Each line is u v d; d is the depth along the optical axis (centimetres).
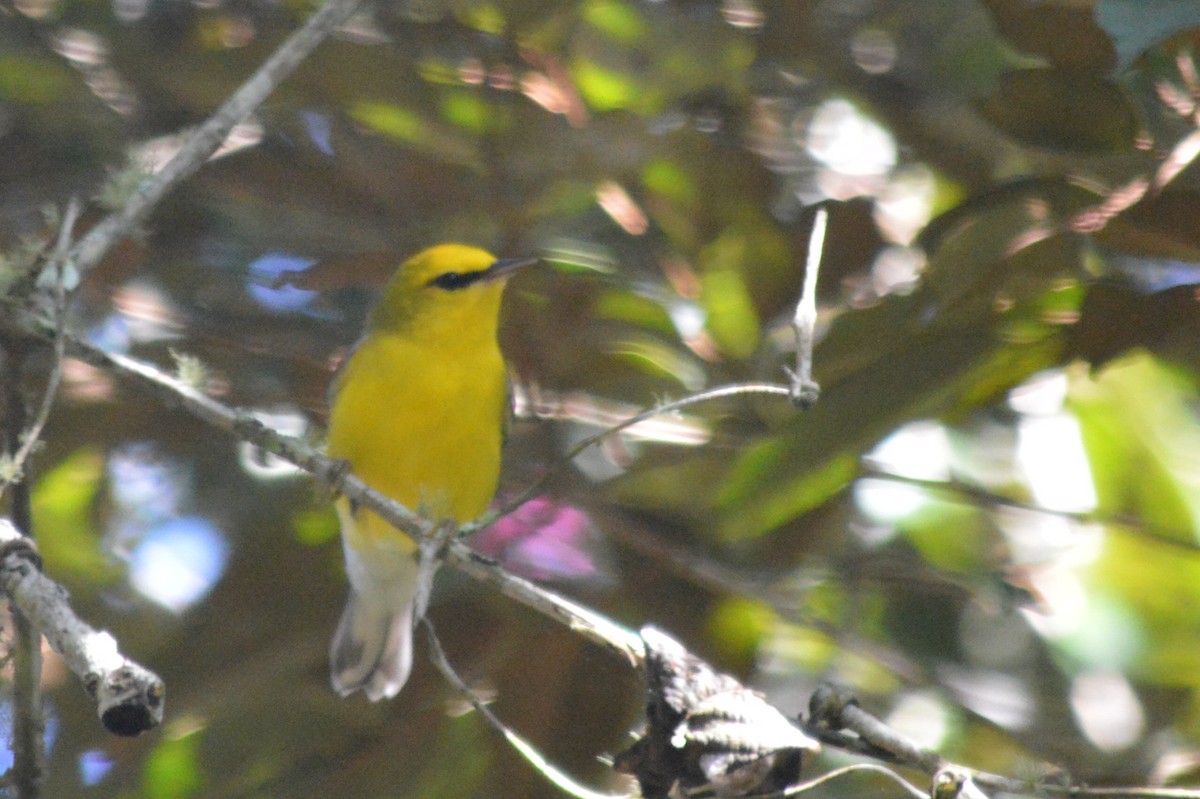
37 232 1132
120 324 1141
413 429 1018
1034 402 1134
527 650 1019
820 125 1127
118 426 1111
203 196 1126
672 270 1113
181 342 1134
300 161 1118
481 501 1055
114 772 1050
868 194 1092
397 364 1020
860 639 1060
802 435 874
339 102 1102
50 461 1112
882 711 1101
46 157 1150
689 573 1045
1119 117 866
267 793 1034
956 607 1107
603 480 1073
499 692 1017
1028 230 875
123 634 1122
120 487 1149
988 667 1129
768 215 1086
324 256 1146
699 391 1072
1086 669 1145
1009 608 1073
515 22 1088
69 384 1101
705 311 1100
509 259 1046
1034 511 1081
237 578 1085
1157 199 827
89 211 1120
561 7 1080
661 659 637
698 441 1056
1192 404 1163
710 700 622
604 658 1008
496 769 1008
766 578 1059
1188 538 1159
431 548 720
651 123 1113
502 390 1057
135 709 545
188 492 1121
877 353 895
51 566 1147
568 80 1112
